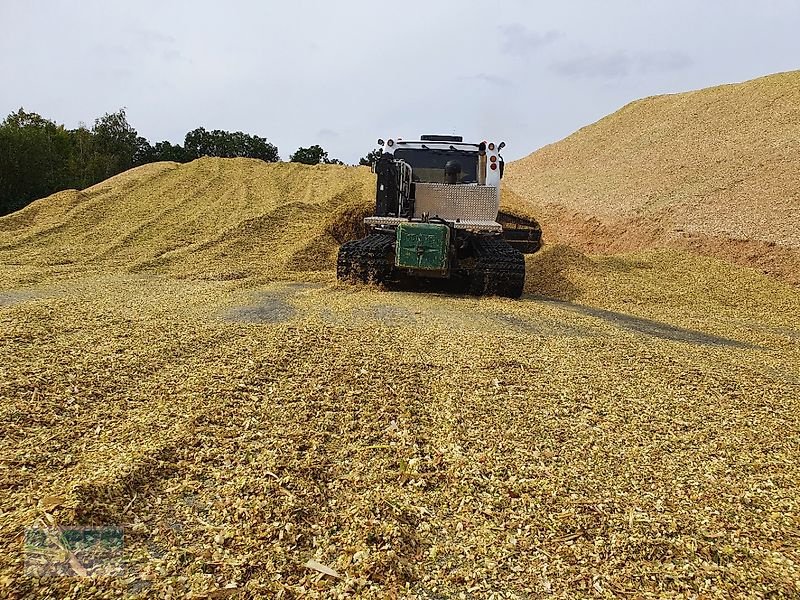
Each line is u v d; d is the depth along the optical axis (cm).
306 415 429
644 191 2183
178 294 920
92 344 576
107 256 1386
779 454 409
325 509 314
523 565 276
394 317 771
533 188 2816
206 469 346
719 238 1616
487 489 342
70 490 301
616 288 1216
